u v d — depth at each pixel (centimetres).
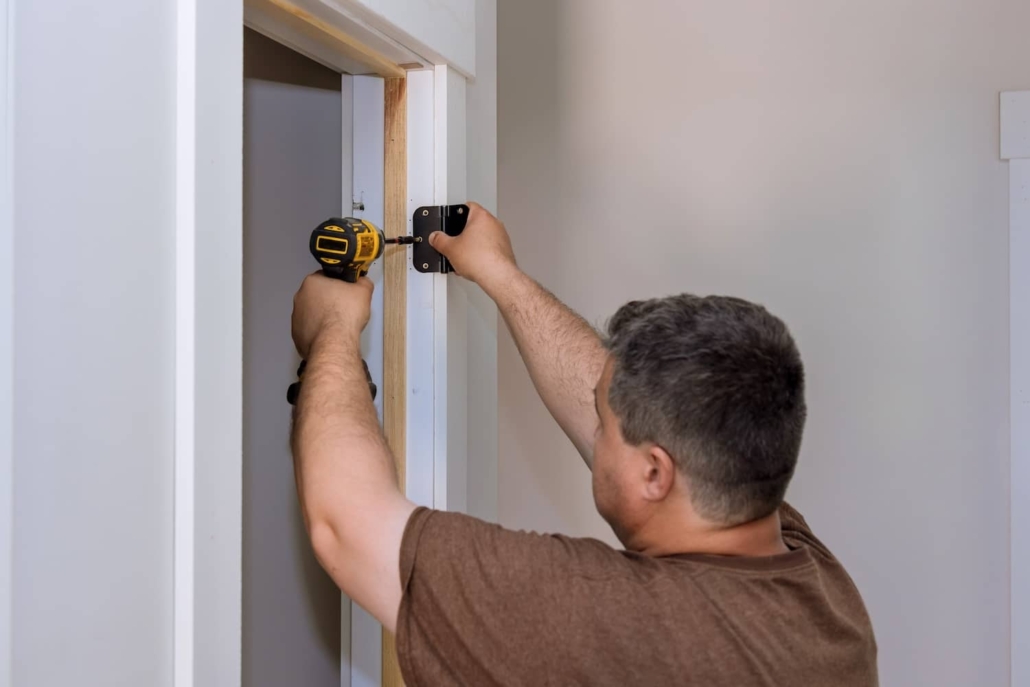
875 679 93
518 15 235
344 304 108
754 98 217
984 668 208
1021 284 202
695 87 221
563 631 78
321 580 147
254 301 129
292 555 140
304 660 142
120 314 72
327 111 139
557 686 77
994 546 207
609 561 83
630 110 227
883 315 211
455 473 139
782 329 88
